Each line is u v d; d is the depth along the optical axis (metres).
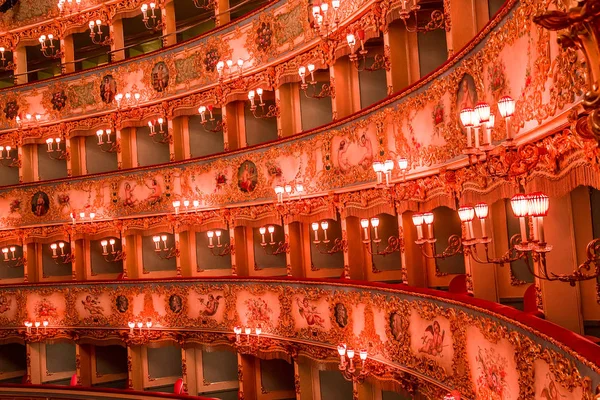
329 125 21.88
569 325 11.45
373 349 19.33
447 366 14.98
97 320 31.94
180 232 30.52
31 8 36.69
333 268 25.52
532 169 10.35
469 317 13.59
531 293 13.40
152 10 32.75
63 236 33.62
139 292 30.78
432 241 13.70
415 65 19.55
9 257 36.62
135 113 32.31
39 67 40.19
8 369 37.09
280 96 26.33
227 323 27.47
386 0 19.16
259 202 26.17
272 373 29.06
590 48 5.37
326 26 20.16
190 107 30.44
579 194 11.88
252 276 27.41
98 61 39.72
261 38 26.83
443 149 14.96
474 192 13.59
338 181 21.61
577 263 11.84
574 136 8.05
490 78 12.16
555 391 9.45
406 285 17.91
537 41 9.79
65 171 36.78
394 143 18.03
